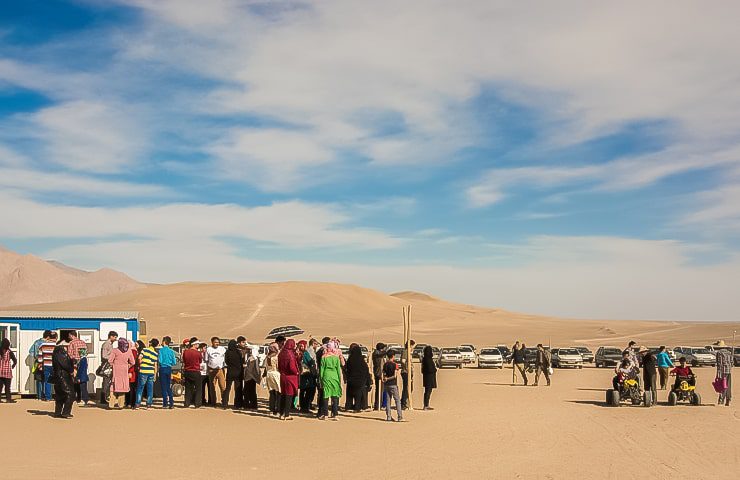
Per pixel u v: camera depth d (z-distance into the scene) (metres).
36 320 23.81
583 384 35.28
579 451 15.60
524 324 131.12
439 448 15.68
